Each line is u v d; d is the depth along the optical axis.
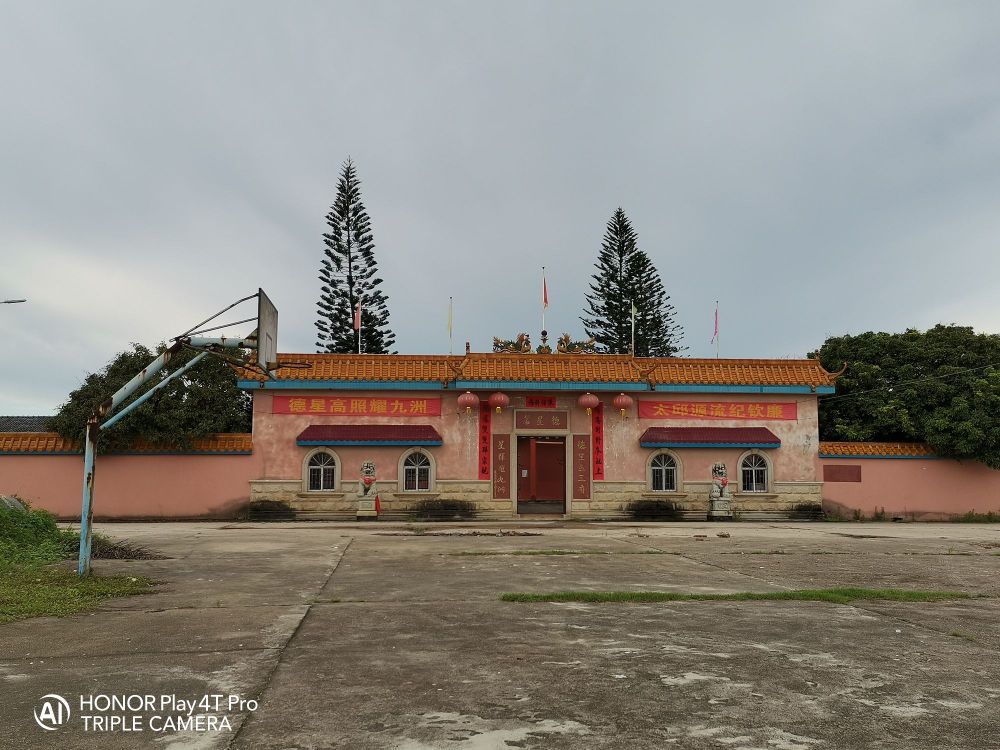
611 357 24.23
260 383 22.77
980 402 23.89
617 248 42.19
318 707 4.65
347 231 38.75
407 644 6.29
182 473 22.52
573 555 13.08
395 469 23.19
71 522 21.78
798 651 6.11
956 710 4.66
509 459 23.62
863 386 26.66
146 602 8.30
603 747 4.02
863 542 16.06
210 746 4.03
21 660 5.74
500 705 4.70
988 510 24.17
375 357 23.75
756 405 24.34
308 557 12.62
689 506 23.78
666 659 5.82
